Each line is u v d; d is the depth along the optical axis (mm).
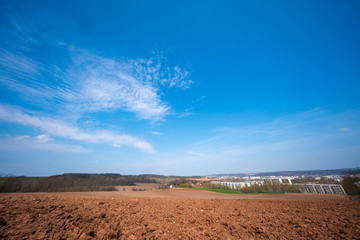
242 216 11641
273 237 7250
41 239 5223
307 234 7672
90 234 6109
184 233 7227
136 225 7938
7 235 5285
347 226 9008
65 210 9086
